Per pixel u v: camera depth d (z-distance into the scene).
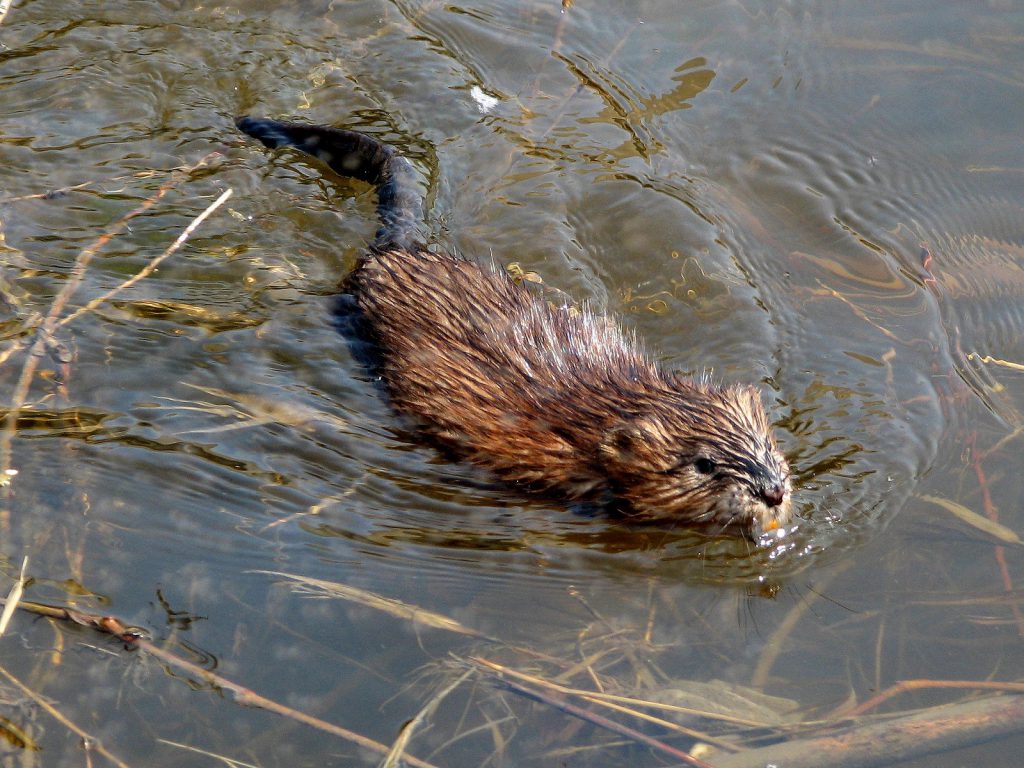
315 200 9.86
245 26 11.51
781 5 12.27
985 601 6.84
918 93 11.22
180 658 6.26
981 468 7.77
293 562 6.94
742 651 6.59
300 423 8.00
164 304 8.73
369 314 8.76
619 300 9.31
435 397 8.06
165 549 6.92
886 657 6.53
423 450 7.98
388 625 6.59
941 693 6.29
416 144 10.60
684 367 8.71
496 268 9.16
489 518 7.55
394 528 7.34
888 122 10.95
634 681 6.36
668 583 7.11
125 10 11.48
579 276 9.47
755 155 10.66
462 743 5.95
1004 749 6.02
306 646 6.41
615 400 7.92
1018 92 11.14
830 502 7.55
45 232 9.21
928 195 10.23
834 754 5.97
